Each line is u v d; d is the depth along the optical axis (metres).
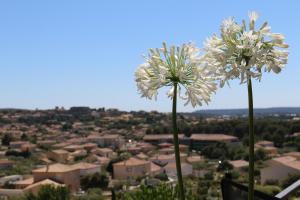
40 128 156.62
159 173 74.06
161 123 152.88
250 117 2.37
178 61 2.74
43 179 66.25
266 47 2.47
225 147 77.81
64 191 31.83
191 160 75.25
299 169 40.84
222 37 2.49
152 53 2.76
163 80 2.71
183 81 2.74
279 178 41.50
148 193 4.95
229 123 92.06
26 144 114.19
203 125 100.88
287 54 2.45
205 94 2.74
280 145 73.12
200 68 2.70
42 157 99.81
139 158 86.62
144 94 2.78
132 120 168.12
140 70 2.82
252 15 2.46
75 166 72.69
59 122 174.25
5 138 125.00
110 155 101.94
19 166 86.81
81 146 111.69
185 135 103.81
